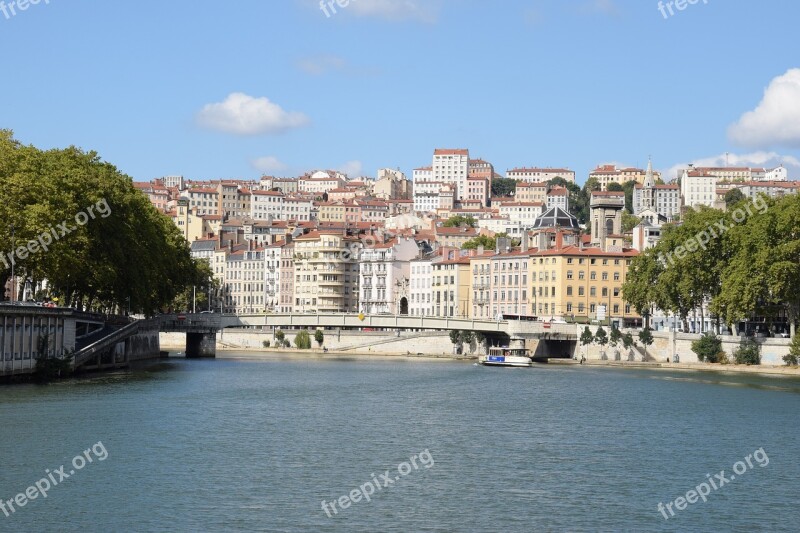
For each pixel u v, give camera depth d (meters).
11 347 162.25
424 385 192.75
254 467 107.94
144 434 123.62
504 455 117.25
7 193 173.38
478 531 87.81
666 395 176.88
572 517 92.31
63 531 85.81
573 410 155.38
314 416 144.38
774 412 154.12
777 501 99.25
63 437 119.69
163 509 91.75
